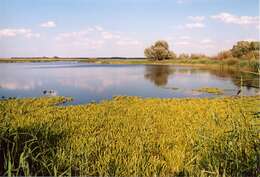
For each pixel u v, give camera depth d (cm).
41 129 682
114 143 763
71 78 3709
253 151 464
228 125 786
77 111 1331
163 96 2136
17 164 458
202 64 7100
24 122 972
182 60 8588
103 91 2423
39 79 3569
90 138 778
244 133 495
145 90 2497
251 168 449
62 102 1819
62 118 1148
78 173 500
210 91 2352
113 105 1540
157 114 1268
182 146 756
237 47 5606
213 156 497
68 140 722
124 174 504
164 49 9288
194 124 1024
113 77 3838
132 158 585
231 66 5431
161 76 3916
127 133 908
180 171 570
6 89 2556
